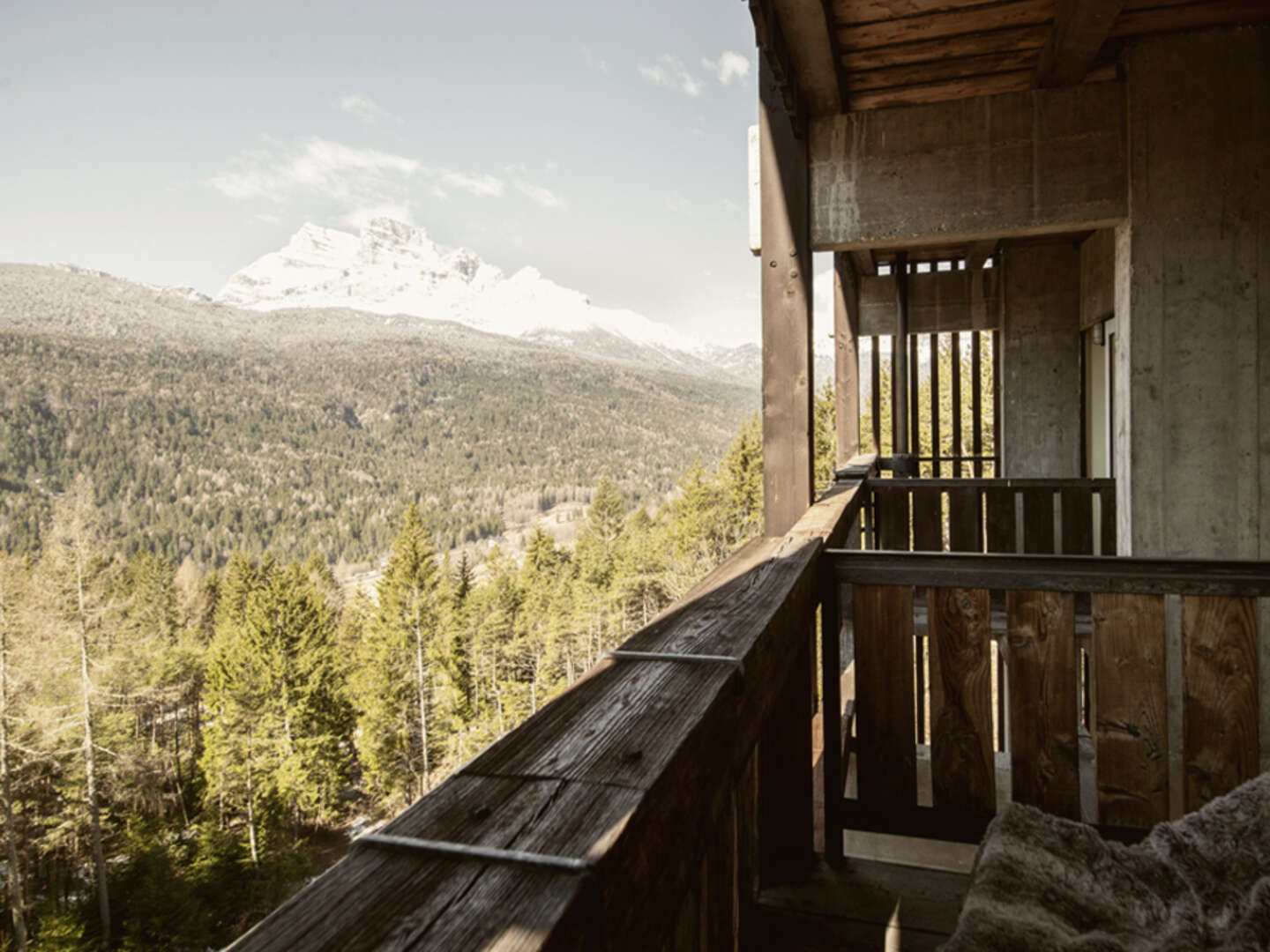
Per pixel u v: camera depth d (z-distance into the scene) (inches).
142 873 960.3
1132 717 72.4
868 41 126.6
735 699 44.6
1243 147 131.1
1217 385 133.1
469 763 31.9
